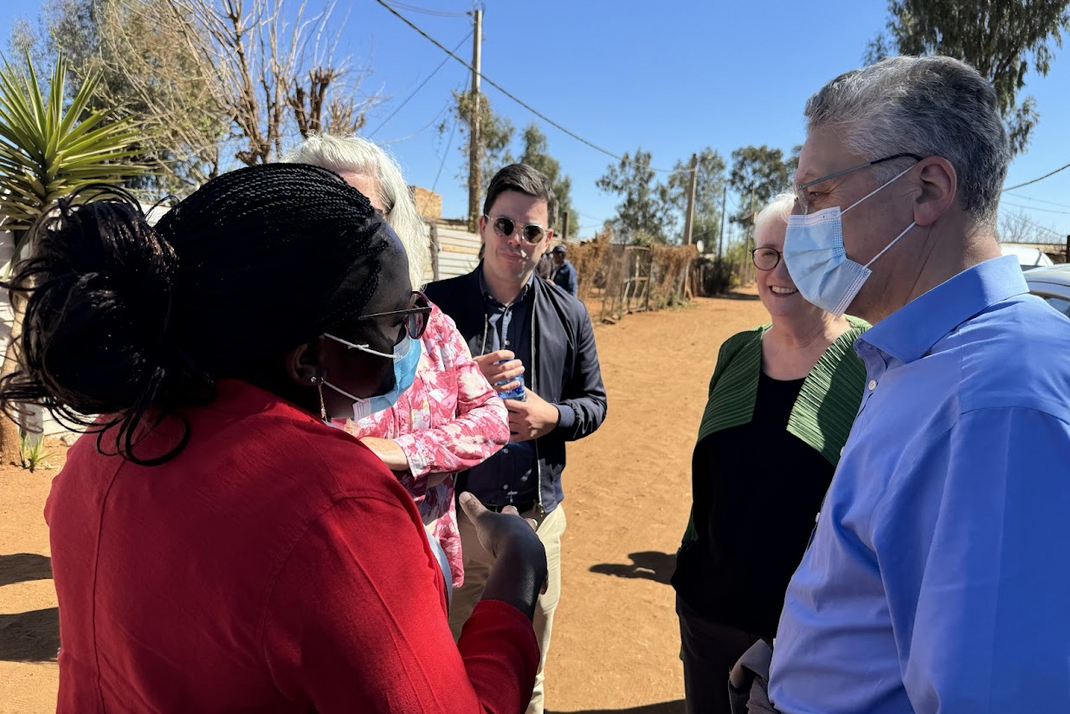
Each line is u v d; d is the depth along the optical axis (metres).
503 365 2.19
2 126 5.49
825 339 2.03
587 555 4.98
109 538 0.83
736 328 18.64
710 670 2.16
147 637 0.79
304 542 0.75
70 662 0.92
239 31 6.30
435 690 0.79
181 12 6.43
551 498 2.55
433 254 11.20
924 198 1.18
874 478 1.07
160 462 0.81
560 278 10.64
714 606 2.10
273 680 0.76
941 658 0.88
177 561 0.77
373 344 0.96
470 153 16.52
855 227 1.22
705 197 49.84
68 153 5.66
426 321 1.12
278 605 0.74
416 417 1.70
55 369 0.75
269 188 0.86
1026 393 0.92
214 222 0.83
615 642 3.88
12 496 5.27
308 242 0.84
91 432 0.85
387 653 0.76
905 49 23.19
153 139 8.08
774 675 1.29
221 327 0.82
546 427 2.33
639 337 16.42
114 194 0.85
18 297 0.80
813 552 1.24
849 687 1.10
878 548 1.01
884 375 1.18
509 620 1.02
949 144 1.14
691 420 8.87
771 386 2.09
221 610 0.74
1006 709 0.83
